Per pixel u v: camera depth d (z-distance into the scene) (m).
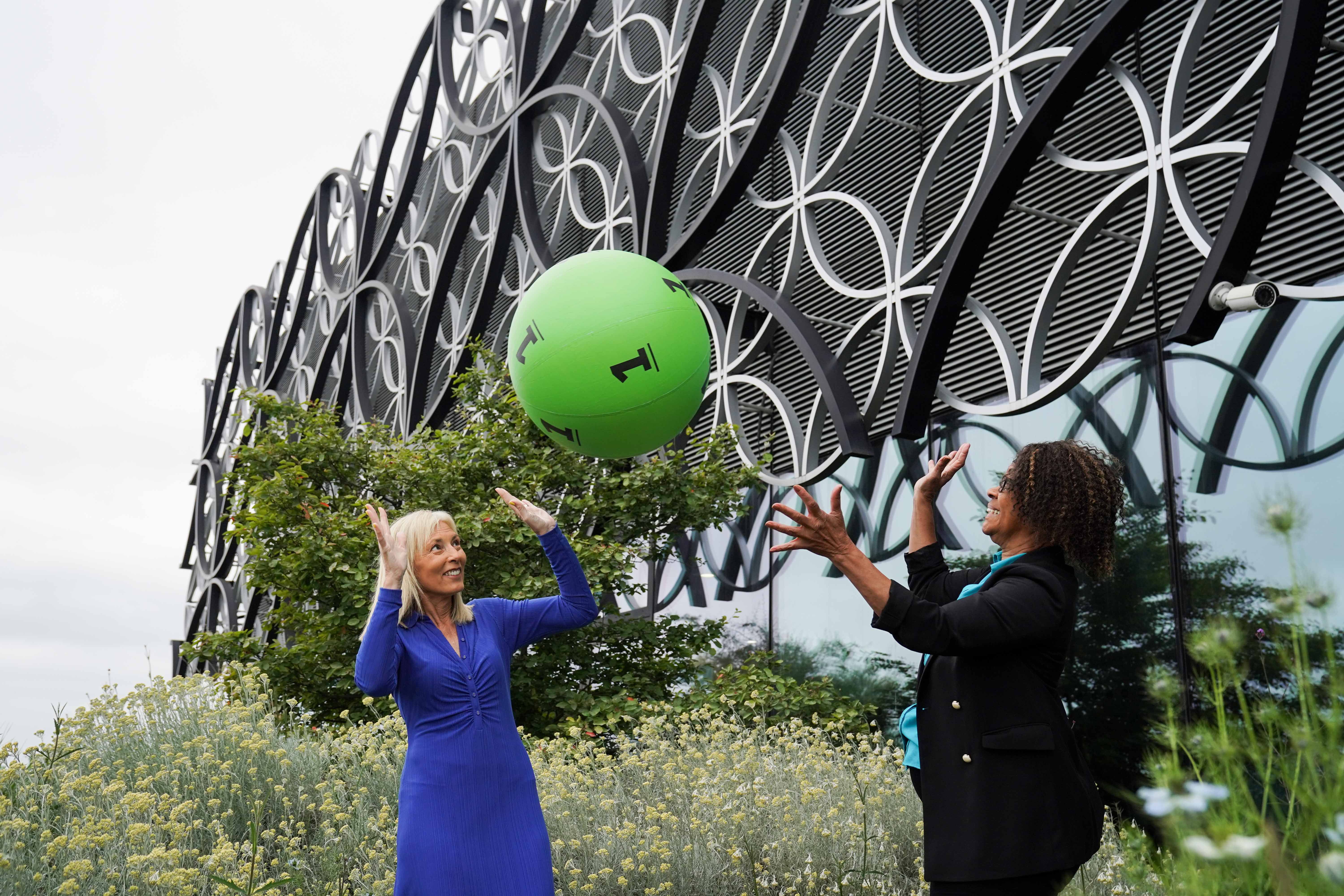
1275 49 4.53
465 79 15.34
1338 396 5.30
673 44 10.32
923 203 7.18
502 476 7.89
